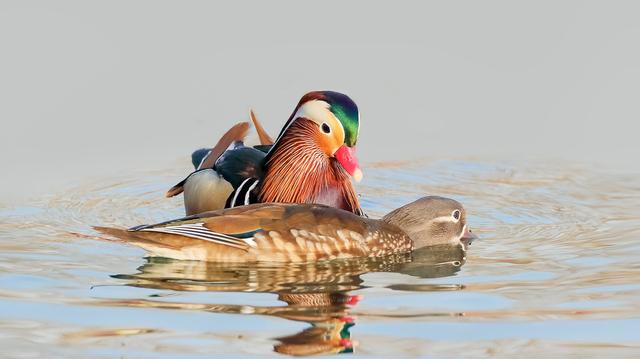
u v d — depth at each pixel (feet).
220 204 66.18
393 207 71.15
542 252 58.70
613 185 74.95
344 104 65.21
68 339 43.68
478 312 47.01
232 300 49.14
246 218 57.47
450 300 48.93
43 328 45.06
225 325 45.29
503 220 67.05
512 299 48.98
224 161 67.97
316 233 57.98
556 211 68.74
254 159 67.62
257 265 56.34
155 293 50.26
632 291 49.75
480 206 70.44
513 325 45.06
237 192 66.18
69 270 54.39
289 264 56.75
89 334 44.29
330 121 65.21
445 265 56.59
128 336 43.96
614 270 53.88
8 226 64.44
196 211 66.59
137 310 47.47
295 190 66.33
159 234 55.98
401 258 58.80
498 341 43.16
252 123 76.54
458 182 76.64
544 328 44.65
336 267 56.34
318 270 55.52
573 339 43.32
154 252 56.44
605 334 43.86
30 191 72.95
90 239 61.52
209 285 51.93
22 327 45.24
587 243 60.39
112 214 68.44
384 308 47.80
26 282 51.93
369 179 77.66
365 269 55.98
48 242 60.59
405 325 45.24
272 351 42.24
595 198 71.67
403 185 76.18
